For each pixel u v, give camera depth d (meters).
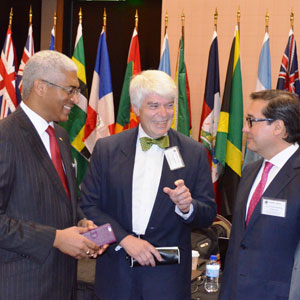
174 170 2.32
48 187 2.10
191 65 4.88
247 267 2.07
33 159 2.07
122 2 5.64
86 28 5.77
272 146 2.15
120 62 5.67
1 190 1.94
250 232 2.10
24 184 2.02
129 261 2.28
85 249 2.05
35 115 2.18
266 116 2.12
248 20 4.73
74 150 4.35
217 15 4.44
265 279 2.02
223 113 4.24
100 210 2.39
